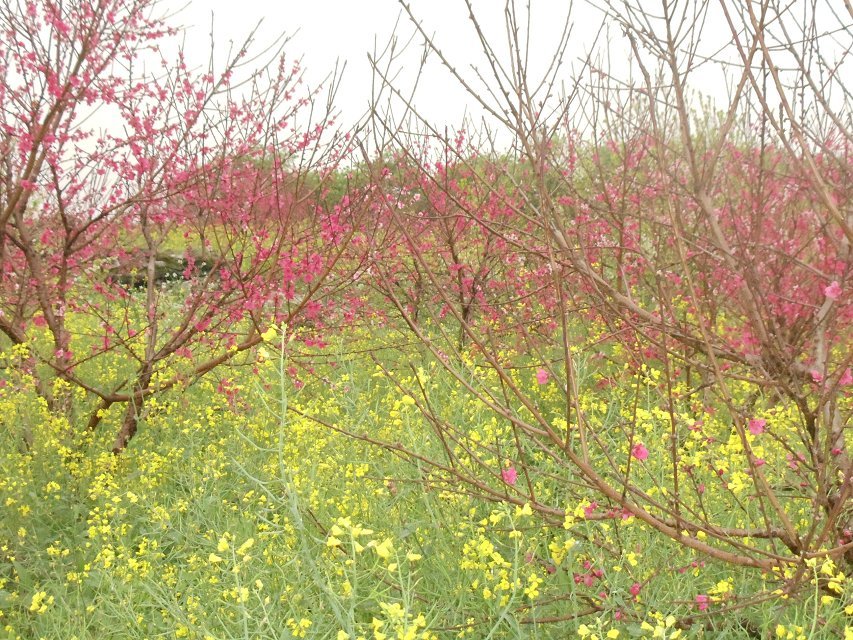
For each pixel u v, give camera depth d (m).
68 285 5.48
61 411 5.24
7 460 4.56
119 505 4.34
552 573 3.10
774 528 3.02
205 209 5.31
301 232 5.39
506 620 2.80
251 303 5.05
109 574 3.46
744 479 3.17
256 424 5.09
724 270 3.61
